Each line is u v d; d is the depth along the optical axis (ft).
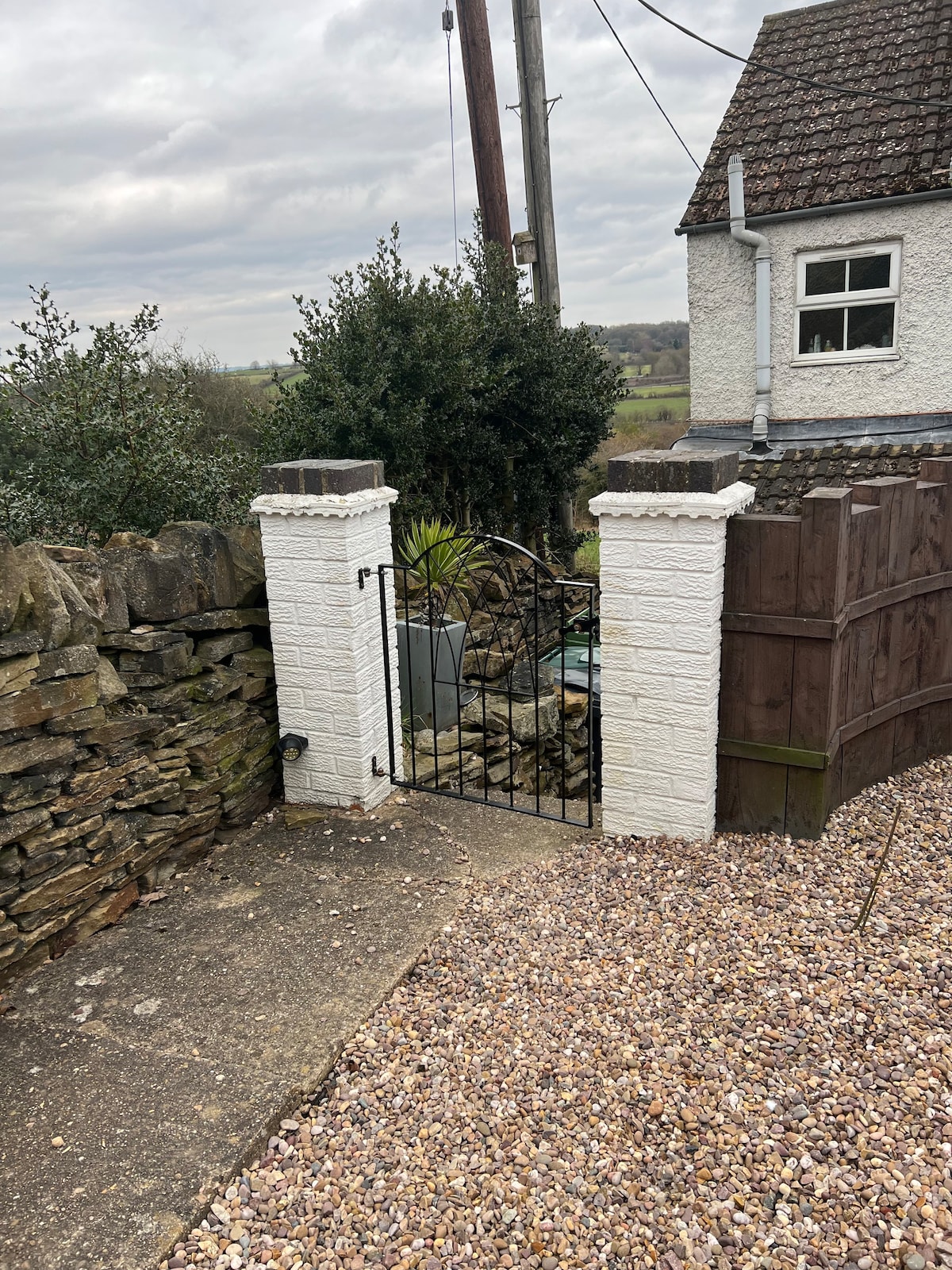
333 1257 6.57
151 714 11.51
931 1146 7.28
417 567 20.01
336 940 10.38
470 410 25.50
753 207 25.32
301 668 13.44
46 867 9.89
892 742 14.35
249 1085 8.05
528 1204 6.97
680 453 11.49
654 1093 7.98
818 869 11.34
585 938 10.27
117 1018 9.05
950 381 24.43
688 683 11.55
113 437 14.64
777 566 11.25
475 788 15.85
